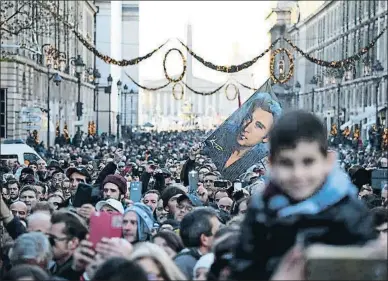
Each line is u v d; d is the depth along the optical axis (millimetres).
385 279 5195
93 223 8195
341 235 5215
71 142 83812
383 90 95938
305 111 5652
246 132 20125
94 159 44406
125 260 6156
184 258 9383
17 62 67875
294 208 5262
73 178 20156
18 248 8742
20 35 67438
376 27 100500
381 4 98562
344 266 5105
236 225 8953
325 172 5379
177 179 27469
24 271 7457
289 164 5387
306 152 5352
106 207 12656
